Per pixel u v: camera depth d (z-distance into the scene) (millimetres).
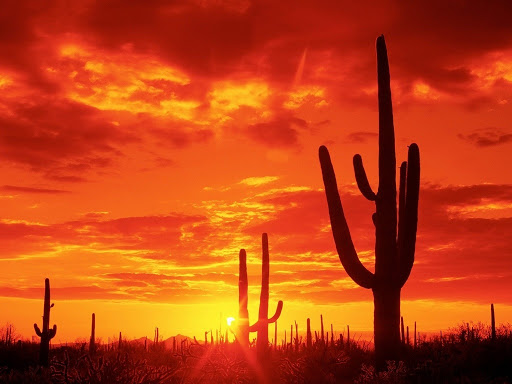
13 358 30469
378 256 16703
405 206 16781
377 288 16625
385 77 17234
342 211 16953
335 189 17062
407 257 16641
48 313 30094
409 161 16766
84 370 15258
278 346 29344
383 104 17141
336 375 18750
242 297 26641
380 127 17141
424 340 19688
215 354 20078
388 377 14766
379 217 16859
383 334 16375
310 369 18406
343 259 16781
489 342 17203
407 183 16766
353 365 20297
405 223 16734
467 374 14727
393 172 16969
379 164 17078
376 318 16578
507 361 15602
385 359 16250
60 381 14773
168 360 22875
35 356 31594
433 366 15055
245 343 24609
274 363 20922
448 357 15992
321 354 19453
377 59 17406
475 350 16344
